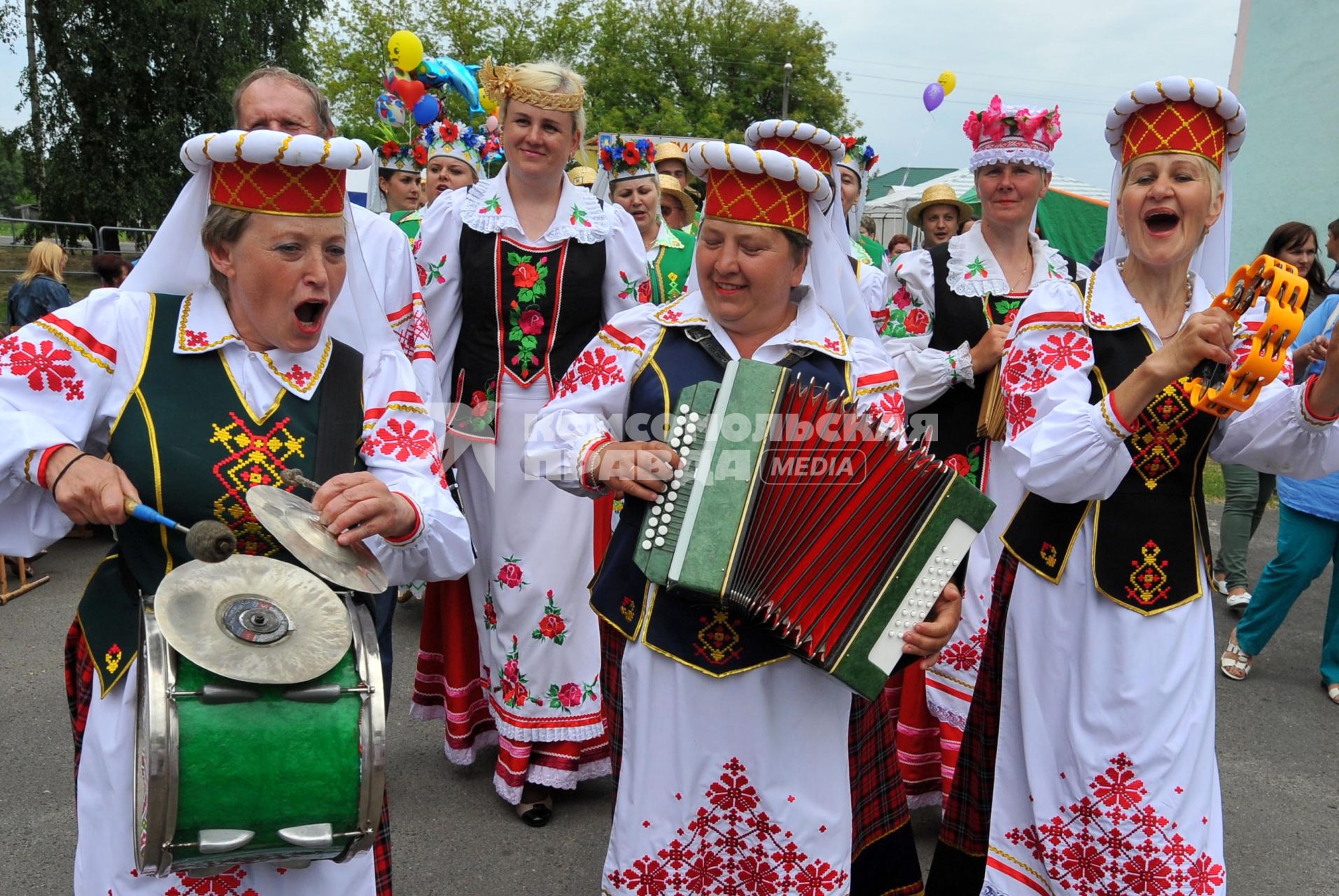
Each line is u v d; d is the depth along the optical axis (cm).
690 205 655
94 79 2350
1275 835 351
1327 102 1116
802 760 215
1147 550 240
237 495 183
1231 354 218
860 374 226
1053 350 244
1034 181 354
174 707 155
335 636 169
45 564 604
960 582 208
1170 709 240
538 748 348
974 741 274
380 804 167
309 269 181
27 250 1642
